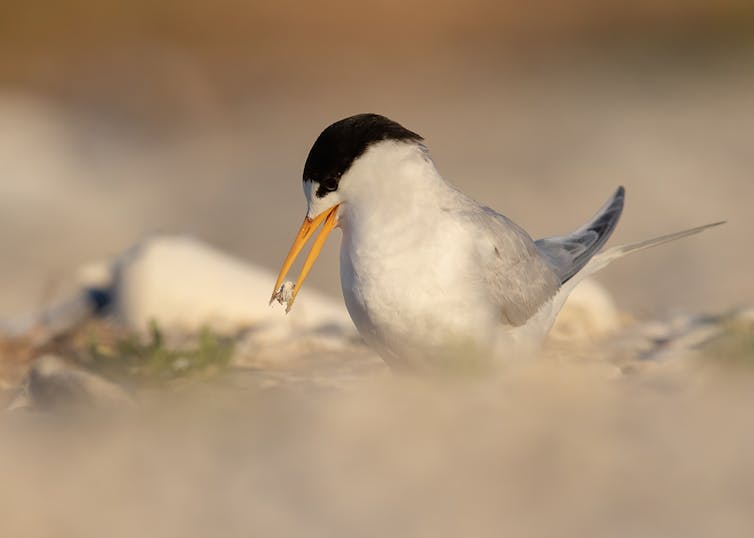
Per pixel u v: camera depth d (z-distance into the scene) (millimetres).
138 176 27812
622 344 10758
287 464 6422
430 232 8148
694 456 6125
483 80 37875
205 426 7344
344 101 35875
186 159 29516
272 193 25281
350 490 6012
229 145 31047
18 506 6055
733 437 6402
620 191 10539
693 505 5523
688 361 9156
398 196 8180
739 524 5312
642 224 21562
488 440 6535
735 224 20891
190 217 23906
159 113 34156
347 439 6734
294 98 36375
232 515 5820
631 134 28594
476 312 8219
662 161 25703
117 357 10391
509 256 8562
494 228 8500
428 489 5934
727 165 25250
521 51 41688
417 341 8227
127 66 37375
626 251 10180
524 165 26359
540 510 5605
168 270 13195
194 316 13031
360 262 8211
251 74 38188
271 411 7617
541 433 6617
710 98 32719
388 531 5531
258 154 29594
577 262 9758
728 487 5695
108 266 14336
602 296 11930
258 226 22812
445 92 36531
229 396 8469
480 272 8258
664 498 5625
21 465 6734
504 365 8578
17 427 7906
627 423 6777
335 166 8273
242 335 12320
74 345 12438
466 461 6258
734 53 38812
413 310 8133
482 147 28594
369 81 38188
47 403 9117
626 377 9008
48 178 27109
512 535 5395
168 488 6215
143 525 5773
